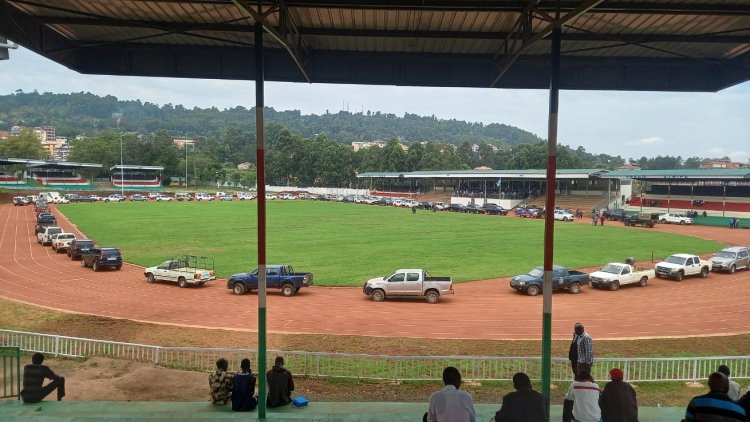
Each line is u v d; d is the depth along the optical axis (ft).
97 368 50.06
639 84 46.88
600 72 46.85
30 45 38.37
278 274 90.74
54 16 37.24
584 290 98.22
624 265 100.94
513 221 231.50
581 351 37.50
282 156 598.34
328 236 168.66
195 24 39.14
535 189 362.53
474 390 45.01
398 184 493.77
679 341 62.75
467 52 45.37
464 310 80.33
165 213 249.34
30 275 107.34
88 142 597.11
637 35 38.78
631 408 23.86
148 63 45.75
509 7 33.22
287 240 157.99
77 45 42.04
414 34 39.55
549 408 30.94
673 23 36.19
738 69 44.19
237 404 32.99
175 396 42.16
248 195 394.11
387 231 184.65
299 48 40.91
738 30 37.01
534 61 44.98
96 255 112.57
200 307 81.61
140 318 74.54
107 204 306.14
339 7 33.27
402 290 85.87
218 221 213.46
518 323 72.59
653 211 273.75
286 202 360.28
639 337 65.21
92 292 92.07
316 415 31.68
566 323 72.95
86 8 35.83
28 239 161.38
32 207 277.85
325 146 600.80
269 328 69.15
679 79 46.80
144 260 124.16
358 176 486.38
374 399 42.96
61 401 34.58
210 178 572.10
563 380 47.21
